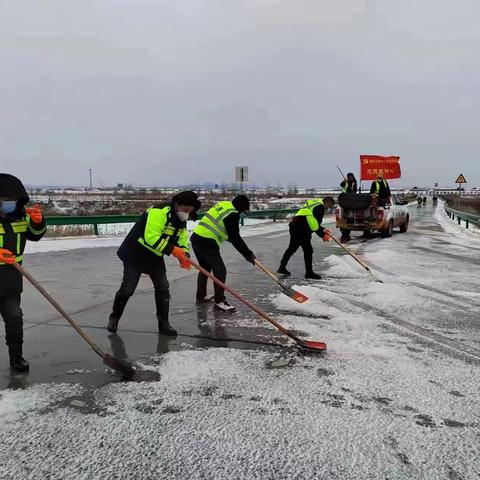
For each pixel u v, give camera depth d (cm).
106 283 768
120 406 317
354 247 1289
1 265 365
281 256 1101
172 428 289
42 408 314
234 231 570
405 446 270
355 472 245
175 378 363
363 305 604
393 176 2125
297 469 248
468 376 372
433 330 496
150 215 453
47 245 1336
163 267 485
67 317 372
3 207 358
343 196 1471
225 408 315
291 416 304
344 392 340
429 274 852
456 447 269
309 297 634
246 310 584
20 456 258
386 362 401
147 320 538
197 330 496
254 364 394
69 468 248
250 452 263
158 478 240
